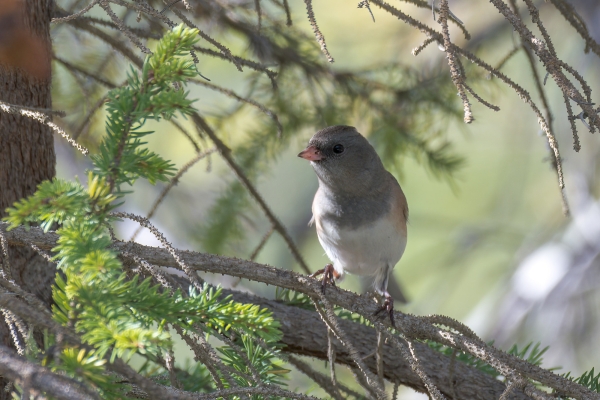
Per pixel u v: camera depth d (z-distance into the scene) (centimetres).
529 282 1270
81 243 349
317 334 678
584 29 582
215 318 383
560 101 1257
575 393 525
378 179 802
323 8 1359
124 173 371
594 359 1190
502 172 1507
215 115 906
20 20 423
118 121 372
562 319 1219
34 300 366
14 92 558
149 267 423
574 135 455
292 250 734
